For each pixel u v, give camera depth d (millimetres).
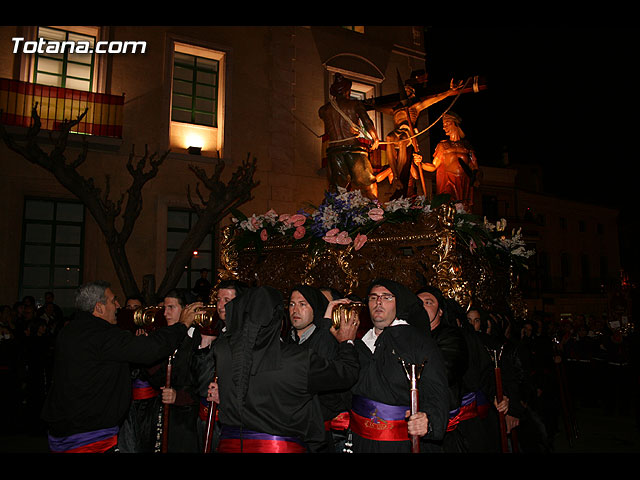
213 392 2990
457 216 5133
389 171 9008
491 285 6062
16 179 10023
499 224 5906
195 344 4070
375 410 2992
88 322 3285
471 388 3947
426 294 3568
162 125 11461
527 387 5238
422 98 9188
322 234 5727
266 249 6508
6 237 9844
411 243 5180
